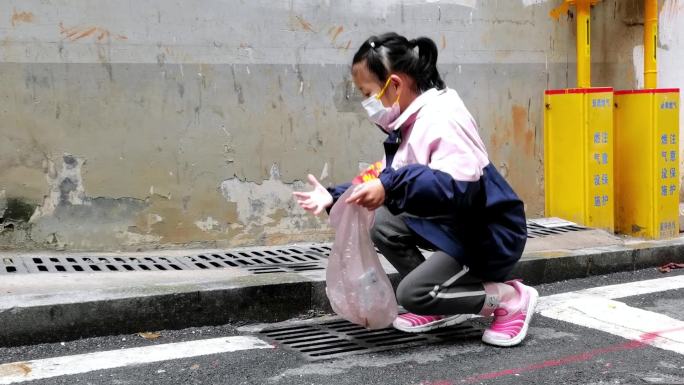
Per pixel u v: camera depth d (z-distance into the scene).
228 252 4.76
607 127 5.56
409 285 3.11
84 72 4.42
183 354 3.22
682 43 6.73
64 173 4.44
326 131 5.13
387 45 3.07
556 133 5.70
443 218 3.14
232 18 4.77
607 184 5.61
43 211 4.41
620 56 6.26
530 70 5.85
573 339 3.47
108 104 4.50
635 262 5.14
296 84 5.00
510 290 3.37
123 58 4.50
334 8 5.07
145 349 3.29
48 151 4.39
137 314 3.51
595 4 6.02
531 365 3.10
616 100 5.77
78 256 4.44
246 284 3.79
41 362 3.09
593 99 5.49
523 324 3.38
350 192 3.13
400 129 3.16
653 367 3.08
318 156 5.12
